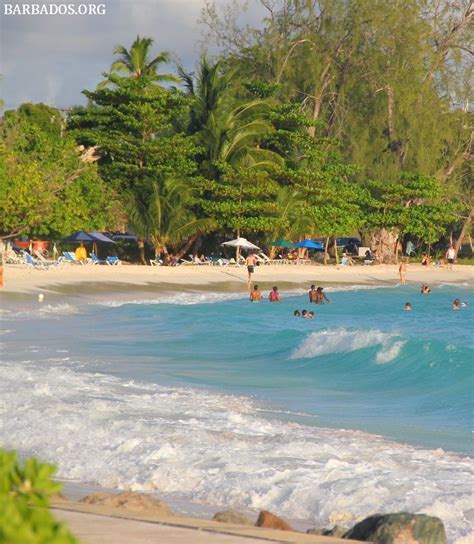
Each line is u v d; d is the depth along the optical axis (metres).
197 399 39.91
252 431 31.95
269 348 63.00
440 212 177.00
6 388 38.56
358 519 20.84
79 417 32.06
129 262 156.12
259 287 126.44
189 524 11.66
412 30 180.50
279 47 181.38
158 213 139.88
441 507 21.50
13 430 29.73
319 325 85.69
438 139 183.00
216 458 26.20
